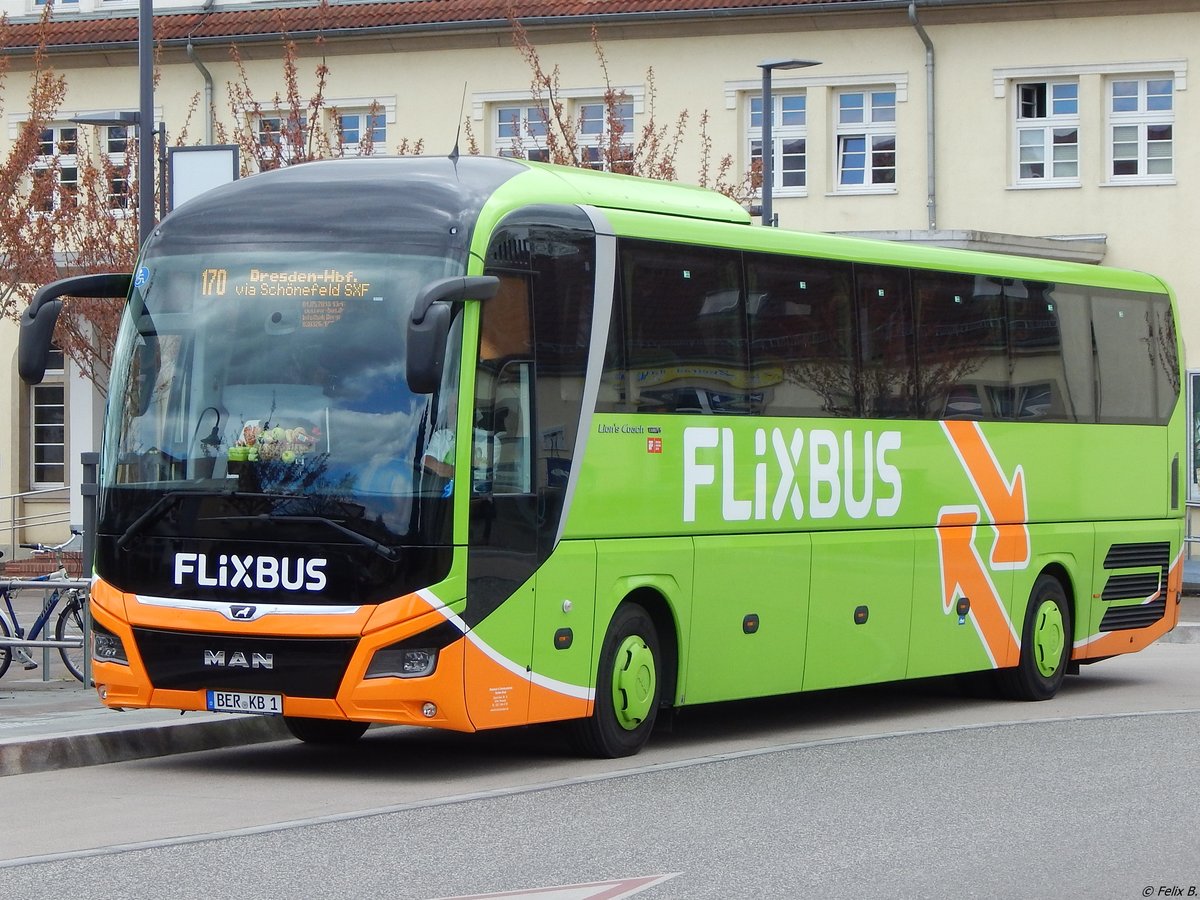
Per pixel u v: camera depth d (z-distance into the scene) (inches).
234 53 1683.1
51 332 642.2
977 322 879.7
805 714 861.8
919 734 764.6
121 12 2021.4
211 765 669.3
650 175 1690.5
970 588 870.4
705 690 720.3
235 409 624.1
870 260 812.6
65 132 1987.0
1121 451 981.2
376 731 780.0
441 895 435.5
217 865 471.2
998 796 593.9
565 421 651.5
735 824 538.6
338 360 617.6
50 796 590.6
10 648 883.4
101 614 635.5
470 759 687.1
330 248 627.2
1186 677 1048.8
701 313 718.5
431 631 601.3
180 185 911.0
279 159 1595.7
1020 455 904.9
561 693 651.5
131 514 632.4
